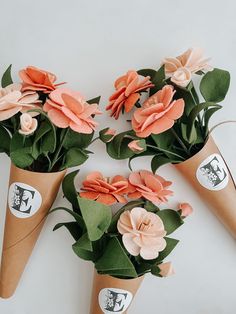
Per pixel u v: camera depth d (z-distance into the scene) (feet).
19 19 2.09
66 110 1.80
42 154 1.98
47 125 1.88
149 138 2.01
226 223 2.05
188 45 2.06
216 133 2.10
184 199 2.12
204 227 2.13
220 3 2.04
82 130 1.82
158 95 1.90
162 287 2.20
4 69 2.12
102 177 2.03
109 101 1.98
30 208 1.97
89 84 2.09
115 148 1.97
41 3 2.08
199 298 2.19
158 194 1.98
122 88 1.93
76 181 2.13
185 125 1.92
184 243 2.15
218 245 2.14
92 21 2.07
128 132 1.95
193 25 2.05
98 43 2.07
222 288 2.17
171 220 2.04
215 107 1.95
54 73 2.10
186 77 1.85
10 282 2.14
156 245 1.91
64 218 2.15
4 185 2.17
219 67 2.06
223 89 1.96
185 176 2.03
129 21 2.06
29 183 1.94
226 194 2.00
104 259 1.93
